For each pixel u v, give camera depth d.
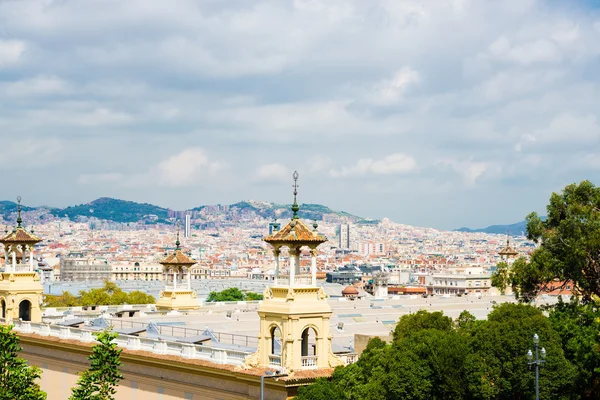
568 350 103.88
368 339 120.94
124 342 124.56
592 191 140.75
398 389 92.75
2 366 102.69
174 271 181.75
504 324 98.44
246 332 135.38
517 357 95.88
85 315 173.62
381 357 97.00
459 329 111.00
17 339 107.38
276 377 95.44
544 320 99.69
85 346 131.00
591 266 136.12
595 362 101.75
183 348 114.25
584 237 132.88
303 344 101.81
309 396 93.50
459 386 93.69
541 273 136.62
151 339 119.88
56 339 137.62
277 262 100.94
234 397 104.69
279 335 106.69
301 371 97.19
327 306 99.75
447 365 93.81
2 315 151.50
